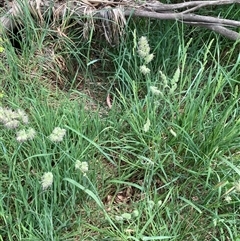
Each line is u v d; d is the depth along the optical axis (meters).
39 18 0.96
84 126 0.86
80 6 0.96
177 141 0.86
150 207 0.78
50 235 0.75
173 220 0.80
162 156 0.86
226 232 0.80
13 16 0.95
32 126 0.85
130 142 0.87
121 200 0.84
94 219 0.81
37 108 0.86
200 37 0.98
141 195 0.83
